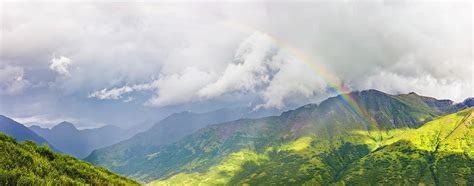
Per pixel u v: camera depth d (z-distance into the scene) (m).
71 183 61.22
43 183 55.56
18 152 62.06
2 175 53.62
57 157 71.25
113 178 76.00
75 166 71.88
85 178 68.38
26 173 56.12
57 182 58.47
